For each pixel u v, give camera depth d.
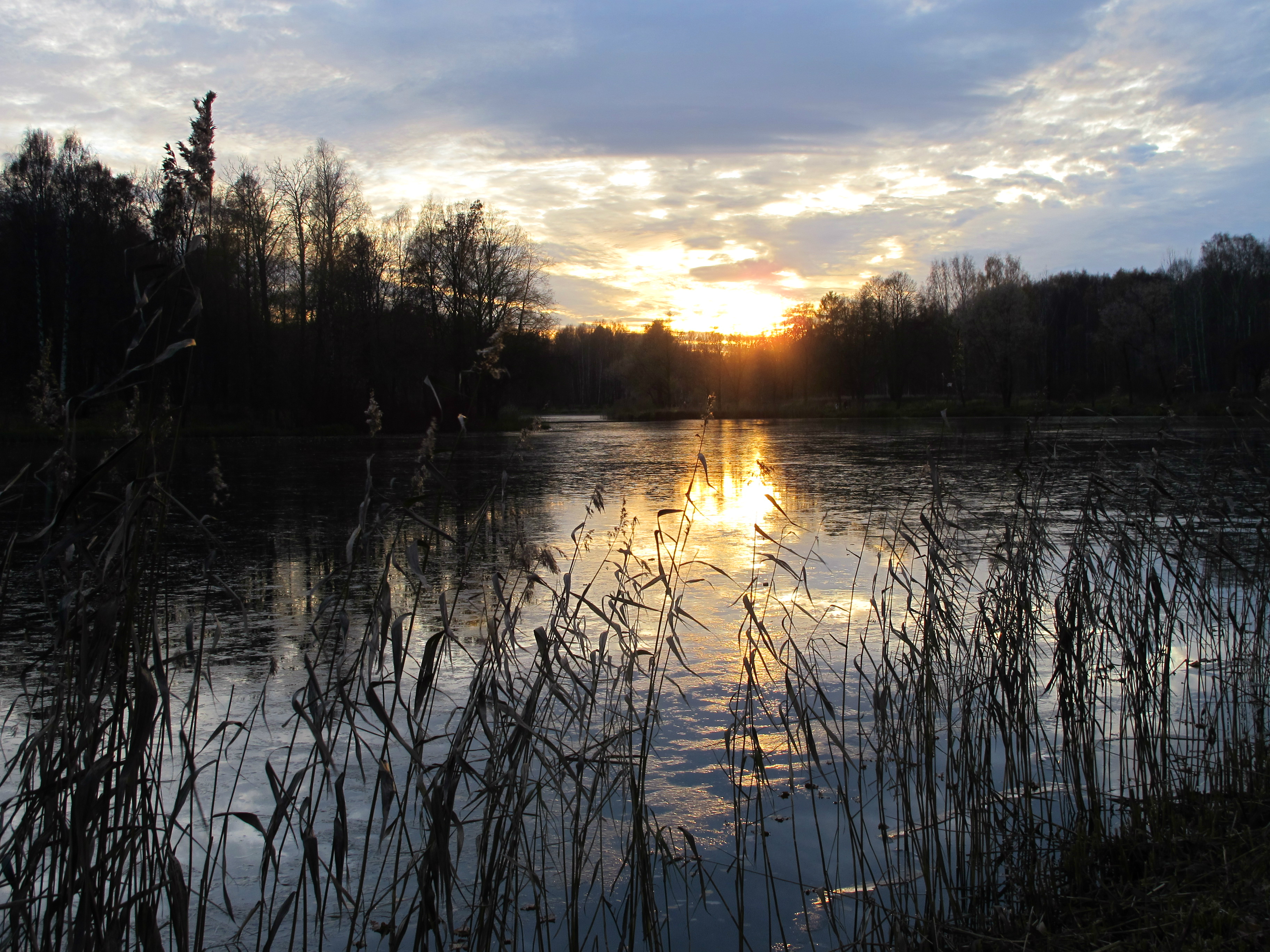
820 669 6.12
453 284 44.19
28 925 2.44
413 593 8.27
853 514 13.45
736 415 67.25
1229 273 62.88
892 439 37.19
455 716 5.23
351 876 3.70
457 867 3.56
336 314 43.03
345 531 12.82
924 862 3.28
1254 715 4.87
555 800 4.26
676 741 4.97
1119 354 53.50
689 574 9.18
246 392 41.72
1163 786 4.16
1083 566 4.55
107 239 32.81
